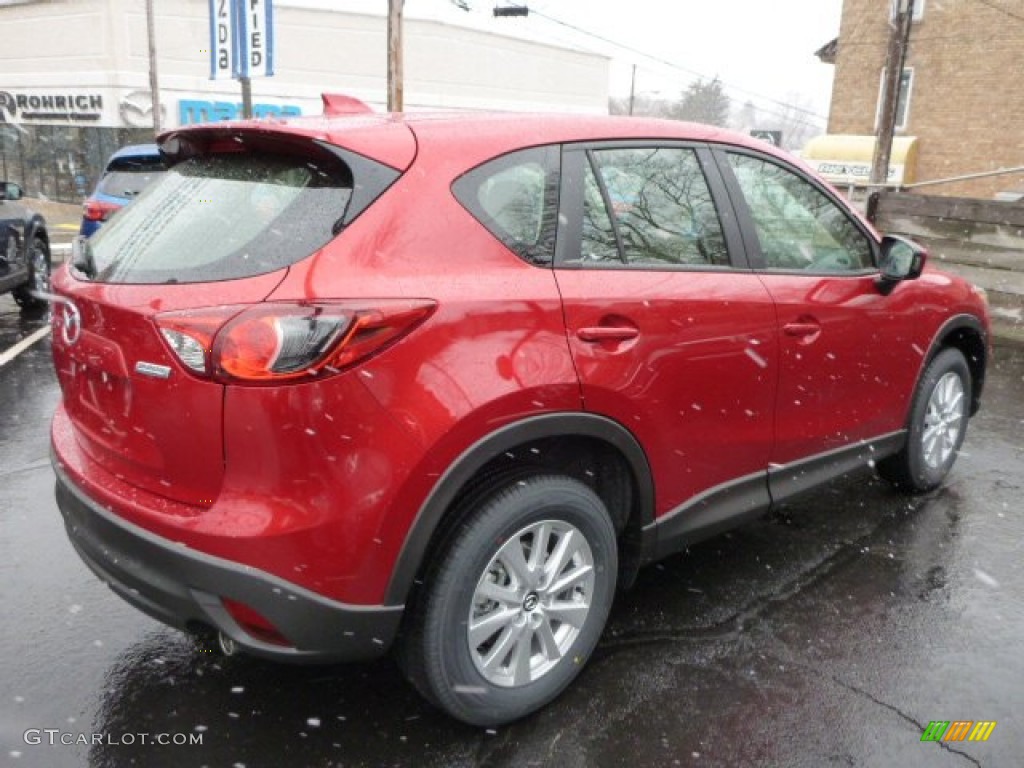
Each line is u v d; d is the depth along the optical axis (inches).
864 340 139.2
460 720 96.4
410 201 90.4
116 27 1051.3
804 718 102.8
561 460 106.9
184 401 82.9
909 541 150.9
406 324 84.8
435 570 90.8
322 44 1178.6
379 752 96.0
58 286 101.8
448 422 86.4
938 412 167.3
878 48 876.0
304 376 80.0
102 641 116.1
